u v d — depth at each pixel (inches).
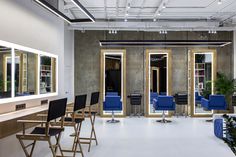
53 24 300.0
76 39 478.9
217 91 461.4
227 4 345.7
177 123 393.7
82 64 479.5
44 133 167.8
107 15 405.1
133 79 478.3
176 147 251.9
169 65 468.8
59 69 320.8
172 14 400.5
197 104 471.2
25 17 229.9
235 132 128.4
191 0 327.6
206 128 351.9
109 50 467.8
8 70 213.8
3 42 195.2
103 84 466.3
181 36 477.4
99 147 251.3
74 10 371.9
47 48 281.9
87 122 402.0
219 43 393.1
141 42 396.5
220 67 479.2
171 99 395.9
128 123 394.0
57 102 158.6
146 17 418.9
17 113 197.6
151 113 462.0
